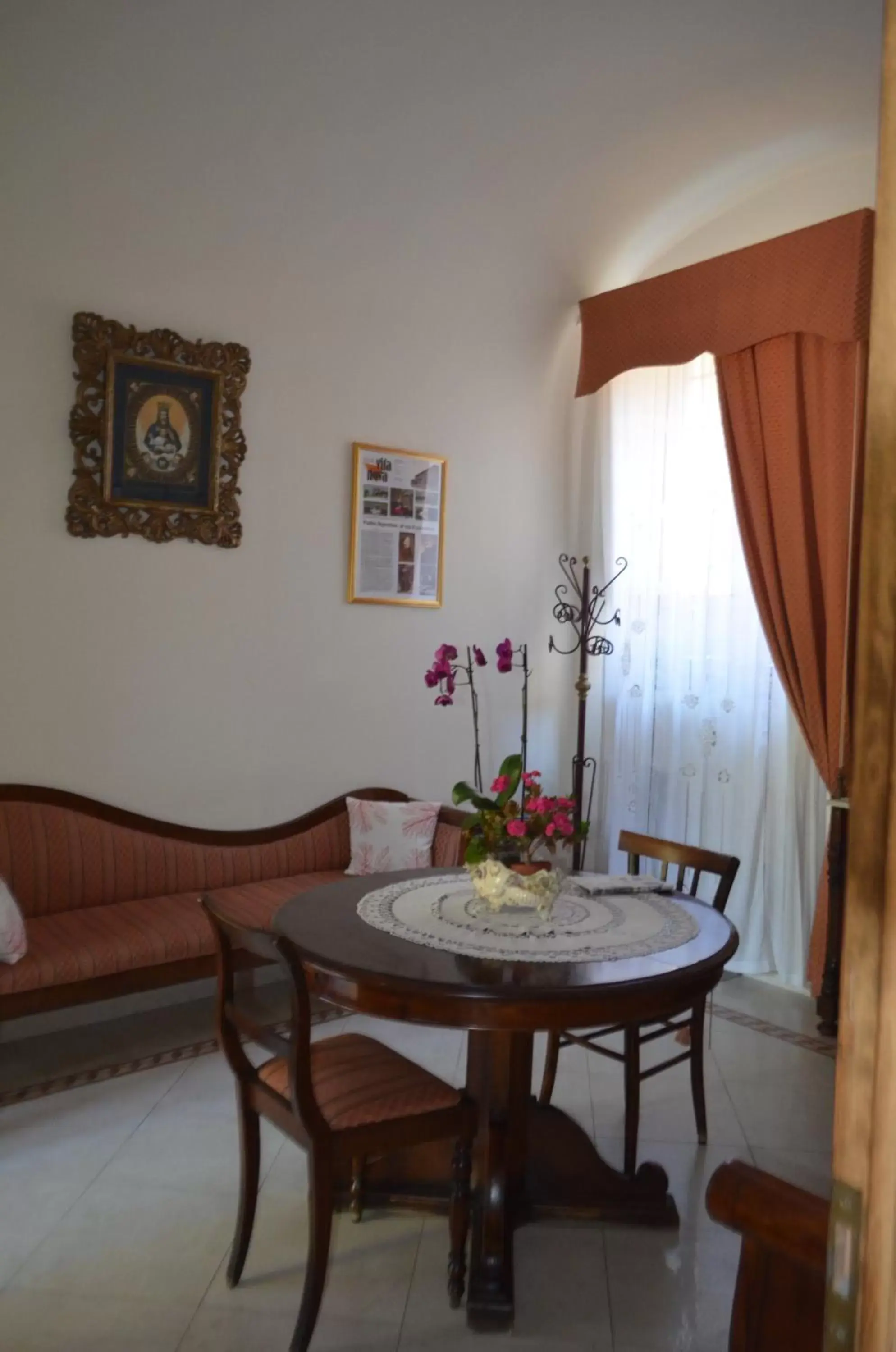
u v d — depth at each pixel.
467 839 2.45
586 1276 2.16
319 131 3.54
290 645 3.99
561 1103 2.98
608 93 3.77
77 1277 2.10
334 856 4.07
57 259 3.29
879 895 0.65
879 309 0.65
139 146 3.32
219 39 3.15
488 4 3.27
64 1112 2.81
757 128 4.07
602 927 2.21
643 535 4.55
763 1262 0.96
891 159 0.64
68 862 3.37
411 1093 1.99
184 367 3.56
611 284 4.77
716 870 2.68
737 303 3.94
